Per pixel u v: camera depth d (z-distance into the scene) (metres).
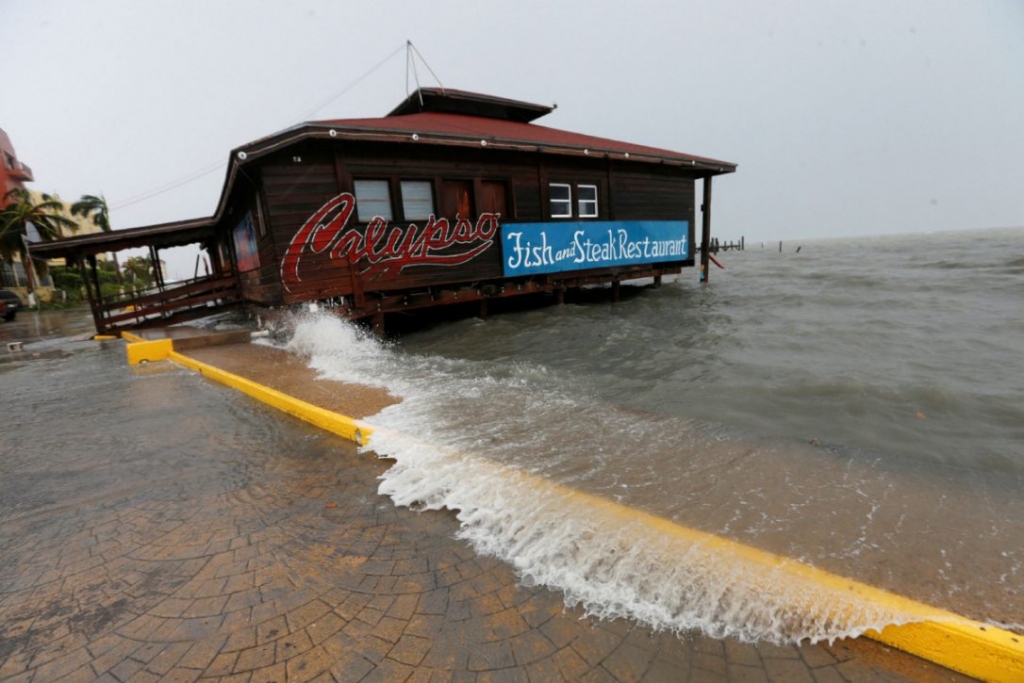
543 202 11.92
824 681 1.61
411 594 2.07
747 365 6.34
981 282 13.96
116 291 40.28
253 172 8.59
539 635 1.83
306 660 1.74
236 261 14.62
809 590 1.97
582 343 8.37
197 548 2.47
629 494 2.84
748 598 1.96
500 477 3.06
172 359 8.55
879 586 1.97
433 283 10.28
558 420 4.27
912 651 1.73
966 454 3.51
